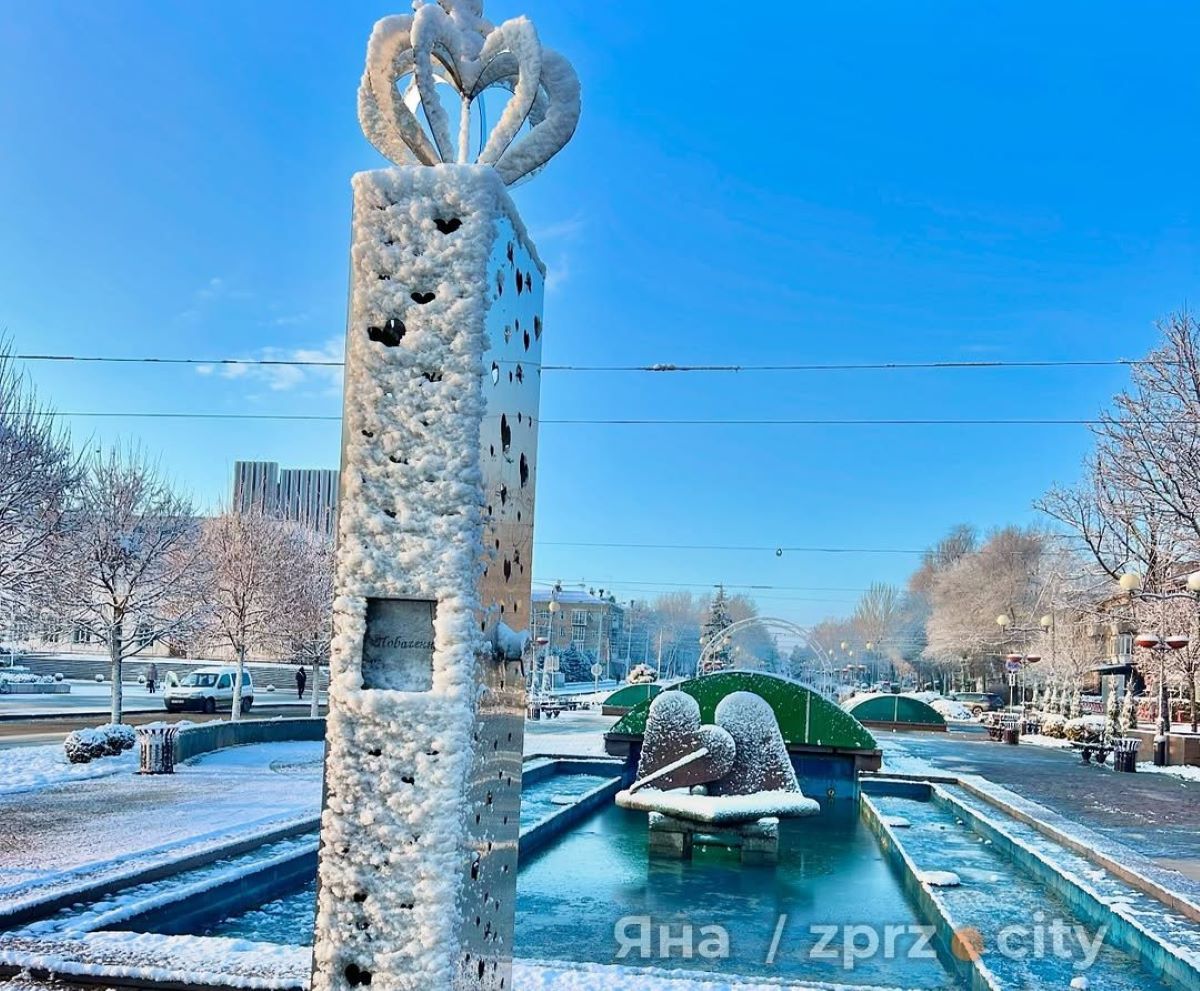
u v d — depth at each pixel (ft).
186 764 55.88
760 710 38.01
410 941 7.87
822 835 41.86
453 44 10.38
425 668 8.41
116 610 72.95
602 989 16.46
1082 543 116.57
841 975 21.93
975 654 199.21
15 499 62.08
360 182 8.76
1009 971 20.51
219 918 25.14
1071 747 95.61
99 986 17.15
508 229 9.43
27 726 79.10
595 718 111.96
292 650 108.88
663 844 35.53
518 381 9.93
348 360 8.71
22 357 53.21
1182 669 89.40
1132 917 23.54
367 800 8.11
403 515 8.36
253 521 100.68
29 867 26.09
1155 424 77.05
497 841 9.27
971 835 40.50
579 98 10.52
